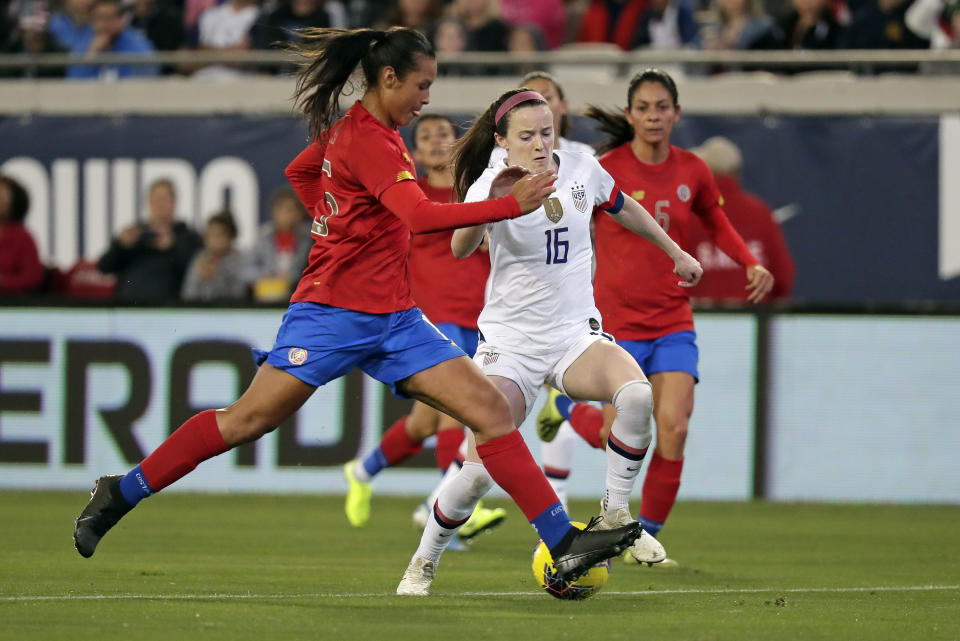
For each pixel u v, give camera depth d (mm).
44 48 47125
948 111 38094
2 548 25078
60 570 21875
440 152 28438
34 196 40625
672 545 27438
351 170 17062
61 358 38062
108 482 18094
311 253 17812
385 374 17812
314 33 17688
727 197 36125
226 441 17719
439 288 28125
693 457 36875
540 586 20531
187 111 41656
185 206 40281
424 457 37656
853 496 36688
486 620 16328
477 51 44031
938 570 23422
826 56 39188
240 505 34906
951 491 36500
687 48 45750
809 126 38156
